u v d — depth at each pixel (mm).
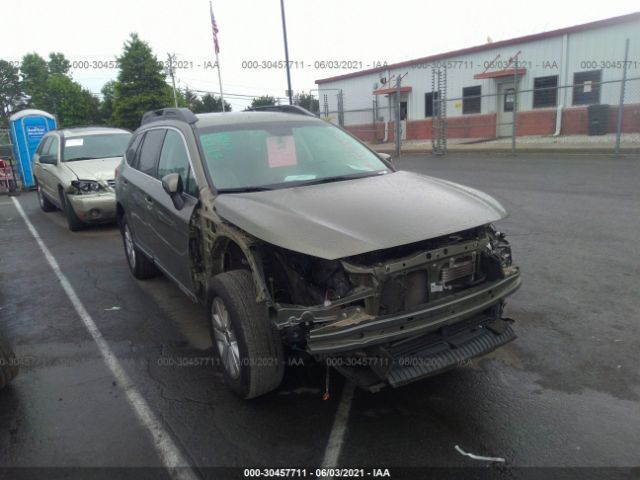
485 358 4113
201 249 4172
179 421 3455
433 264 3316
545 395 3580
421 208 3557
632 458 2932
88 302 5750
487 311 3658
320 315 3055
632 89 17609
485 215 3619
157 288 6109
